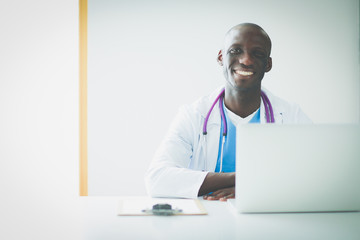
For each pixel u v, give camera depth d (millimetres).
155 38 2973
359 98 3074
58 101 2838
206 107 2025
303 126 1092
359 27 3068
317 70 3061
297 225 1012
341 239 909
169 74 2973
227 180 1349
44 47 2822
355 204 1129
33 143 2787
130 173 2924
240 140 1097
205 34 2996
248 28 2244
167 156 1727
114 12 2947
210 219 1060
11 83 2777
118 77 2941
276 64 3041
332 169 1107
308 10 3049
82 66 2895
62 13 2865
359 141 1104
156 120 2953
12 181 2736
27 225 2701
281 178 1103
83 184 2865
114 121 2928
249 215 1104
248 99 2113
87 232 938
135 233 930
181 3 2990
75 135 2863
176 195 1372
